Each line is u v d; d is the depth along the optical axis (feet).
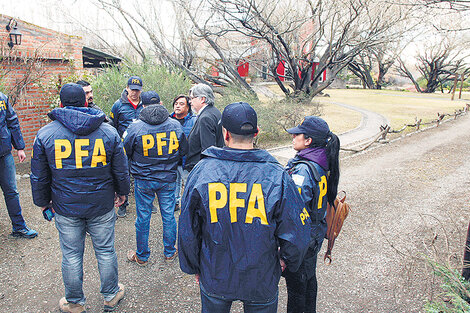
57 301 11.00
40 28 27.09
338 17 48.73
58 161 9.12
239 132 6.64
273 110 37.70
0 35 24.58
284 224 6.57
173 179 12.65
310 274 8.61
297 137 8.57
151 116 12.00
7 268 12.69
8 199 14.46
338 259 13.85
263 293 6.68
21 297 11.12
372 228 16.71
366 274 12.81
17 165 25.95
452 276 9.21
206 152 6.82
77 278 9.90
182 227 6.76
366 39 49.96
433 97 110.11
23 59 25.49
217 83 54.70
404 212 18.75
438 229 16.55
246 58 58.85
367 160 30.58
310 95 64.39
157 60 47.60
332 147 8.54
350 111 65.98
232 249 6.51
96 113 9.63
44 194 9.50
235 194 6.49
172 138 12.30
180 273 12.66
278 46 54.39
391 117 59.62
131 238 15.21
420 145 37.09
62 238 9.70
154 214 17.72
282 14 47.67
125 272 12.64
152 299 11.18
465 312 8.47
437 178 25.09
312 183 8.04
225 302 6.88
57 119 9.07
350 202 20.18
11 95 25.16
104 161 9.61
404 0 37.81
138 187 12.46
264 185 6.51
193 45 48.57
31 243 14.60
